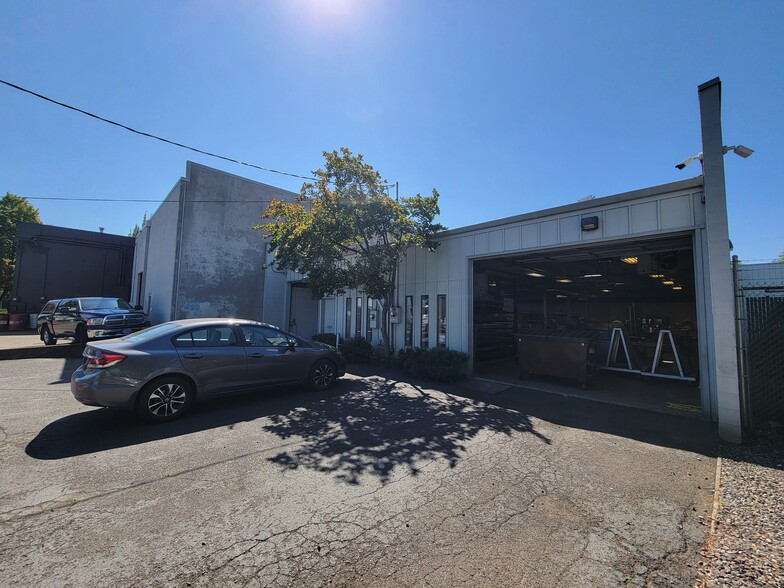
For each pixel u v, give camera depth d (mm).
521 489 3535
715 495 3443
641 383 8727
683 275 12898
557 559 2539
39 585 2209
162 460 4078
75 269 22078
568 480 3740
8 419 5426
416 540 2727
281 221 11094
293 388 7625
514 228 8594
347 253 12359
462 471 3906
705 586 2277
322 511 3098
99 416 5578
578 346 8133
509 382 8703
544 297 17766
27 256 20781
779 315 5480
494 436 4984
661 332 9078
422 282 10555
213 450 4367
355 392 7344
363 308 12758
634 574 2391
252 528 2842
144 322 12375
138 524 2871
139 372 5180
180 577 2299
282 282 17000
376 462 4090
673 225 6379
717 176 5195
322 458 4176
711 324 5887
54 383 7723
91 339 11250
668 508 3223
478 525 2932
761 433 5164
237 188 15750
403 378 8883
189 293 14281
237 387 6156
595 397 7277
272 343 6785
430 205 9953
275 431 5039
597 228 7289
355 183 9938
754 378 5578
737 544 2691
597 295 21859
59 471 3779
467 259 9469
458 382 8578
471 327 9484
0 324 19312
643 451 4520
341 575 2346
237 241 15656
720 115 5219
